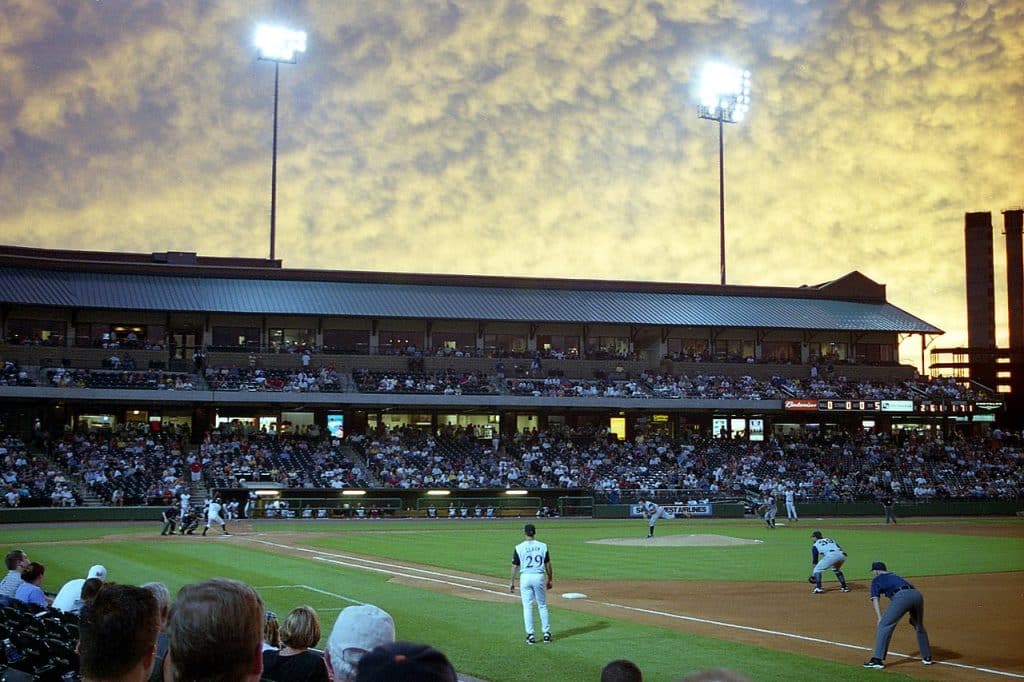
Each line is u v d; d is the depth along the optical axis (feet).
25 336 253.24
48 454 227.40
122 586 15.75
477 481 244.83
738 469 270.87
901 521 228.63
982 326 348.18
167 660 14.71
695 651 59.52
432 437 268.41
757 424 301.63
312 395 253.85
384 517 227.20
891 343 320.09
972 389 313.12
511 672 53.42
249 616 13.97
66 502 206.59
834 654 60.13
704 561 124.36
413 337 285.64
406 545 146.82
